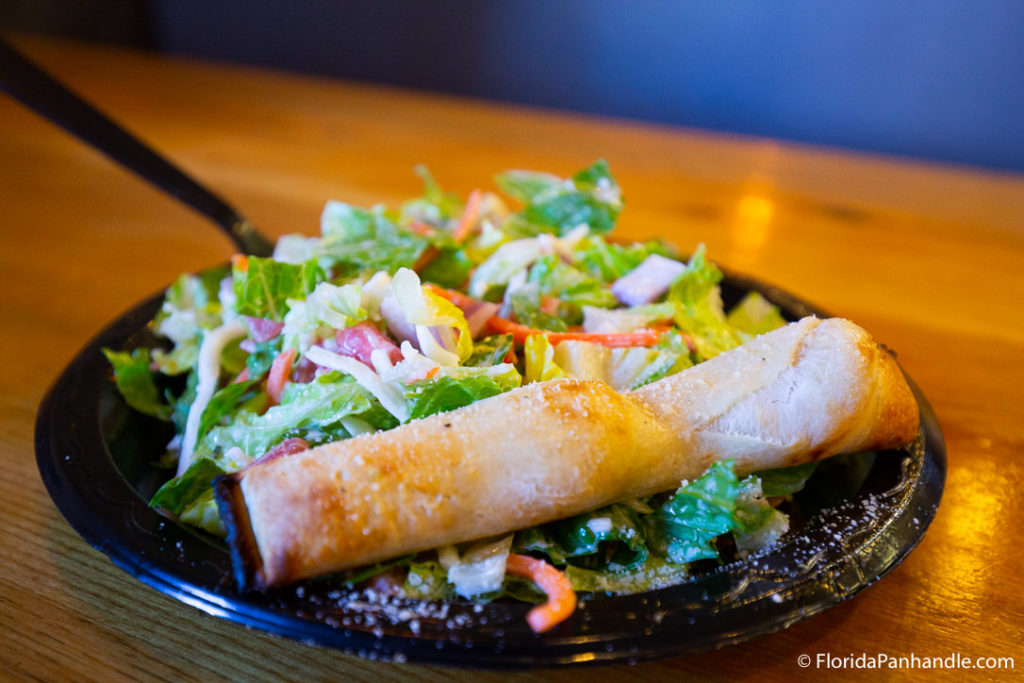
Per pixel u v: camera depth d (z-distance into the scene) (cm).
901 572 23
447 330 25
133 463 26
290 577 18
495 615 18
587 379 22
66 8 90
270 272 27
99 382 26
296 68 97
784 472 24
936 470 23
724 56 83
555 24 86
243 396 26
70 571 22
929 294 39
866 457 24
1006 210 50
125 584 22
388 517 19
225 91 67
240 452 23
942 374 33
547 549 21
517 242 32
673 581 21
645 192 51
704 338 30
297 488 19
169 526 20
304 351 26
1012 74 74
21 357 31
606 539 21
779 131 83
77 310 35
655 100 86
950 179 55
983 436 29
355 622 18
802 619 18
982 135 77
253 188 49
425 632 17
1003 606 22
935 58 76
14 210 45
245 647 20
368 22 92
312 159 54
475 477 20
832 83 80
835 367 23
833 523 21
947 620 21
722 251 43
